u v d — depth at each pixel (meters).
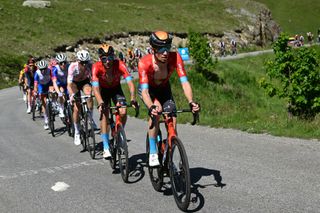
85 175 6.22
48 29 39.47
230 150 7.16
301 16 87.50
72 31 40.53
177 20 56.56
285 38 11.57
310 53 10.91
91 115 7.22
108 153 6.24
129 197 5.06
